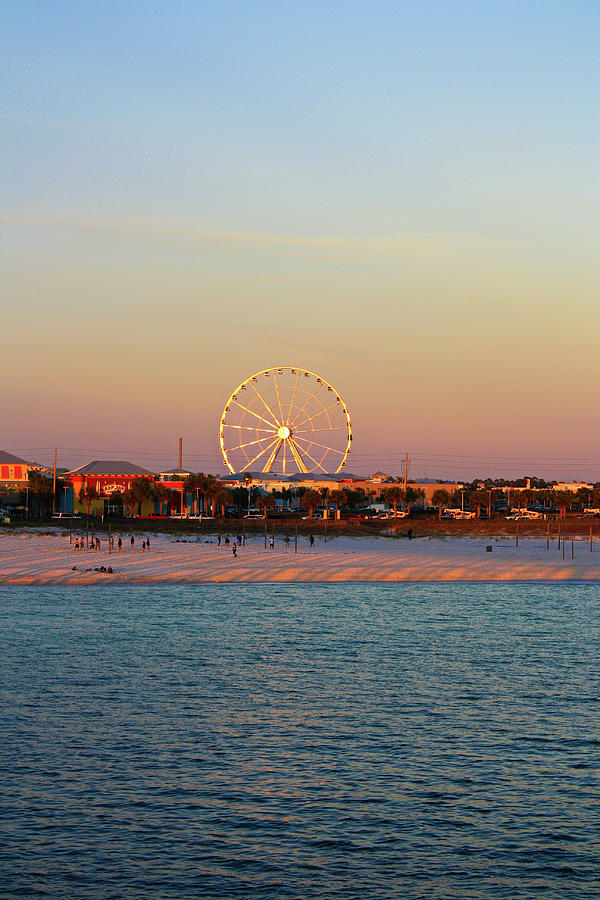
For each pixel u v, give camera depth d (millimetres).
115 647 69125
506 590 109625
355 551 147375
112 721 47438
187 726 46688
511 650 69500
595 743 44062
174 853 31938
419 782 38719
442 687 55938
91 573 114062
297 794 37312
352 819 34875
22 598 96688
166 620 83375
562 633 77938
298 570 121875
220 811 35531
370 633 77375
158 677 58344
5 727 45938
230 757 41781
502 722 47719
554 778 39219
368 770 40188
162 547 144750
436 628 80562
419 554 144875
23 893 29000
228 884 29844
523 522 197875
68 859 31391
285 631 77938
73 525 172250
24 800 36312
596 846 32656
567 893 29422
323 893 29312
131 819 34688
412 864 31297
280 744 43781
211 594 102375
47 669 60281
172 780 38781
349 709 50375
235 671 60625
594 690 55188
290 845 32625
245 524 181750
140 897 28922
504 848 32469
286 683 56906
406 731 46062
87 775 39188
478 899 29016
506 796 37156
